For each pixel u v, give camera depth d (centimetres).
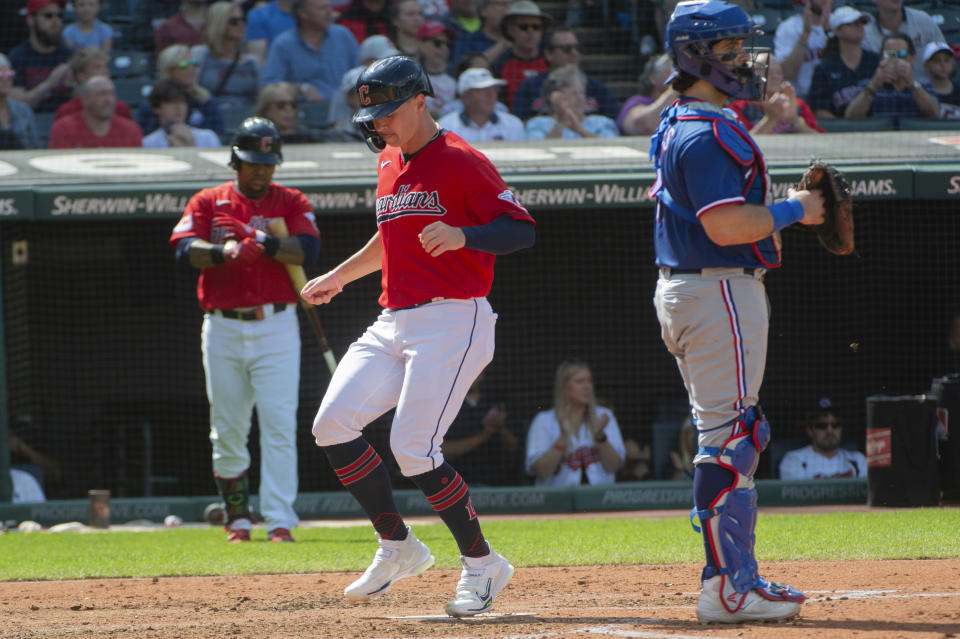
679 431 3111
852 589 1290
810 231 1141
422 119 1203
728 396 1077
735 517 1066
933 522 2130
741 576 1059
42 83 3569
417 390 1191
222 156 3222
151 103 3538
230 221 2162
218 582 1595
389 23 3712
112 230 3419
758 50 1095
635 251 3462
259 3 3734
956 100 3556
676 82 1116
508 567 1225
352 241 3438
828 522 2205
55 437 3316
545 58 3659
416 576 1602
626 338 3472
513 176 2906
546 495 2841
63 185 2875
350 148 3309
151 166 3069
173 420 3456
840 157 2967
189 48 3628
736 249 1071
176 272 3469
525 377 3459
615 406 3466
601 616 1156
